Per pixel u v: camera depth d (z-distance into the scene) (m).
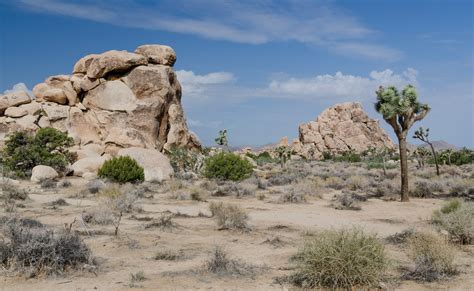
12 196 22.98
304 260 8.73
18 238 9.65
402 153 25.53
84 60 63.19
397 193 29.14
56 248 9.55
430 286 8.55
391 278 8.95
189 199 25.62
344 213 20.17
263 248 12.16
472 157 81.44
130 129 54.78
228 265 9.65
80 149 52.53
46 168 39.06
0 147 51.00
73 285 8.41
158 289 8.24
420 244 9.90
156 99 58.72
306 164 84.31
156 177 40.25
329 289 8.28
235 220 15.38
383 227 16.22
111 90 58.41
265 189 32.97
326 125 148.50
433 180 37.16
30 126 53.41
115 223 15.86
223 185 34.25
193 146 65.12
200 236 13.88
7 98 57.09
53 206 20.36
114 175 35.19
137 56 61.06
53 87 61.50
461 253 11.51
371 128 149.38
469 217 13.12
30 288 8.20
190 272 9.39
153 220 16.59
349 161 102.62
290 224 16.73
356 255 8.34
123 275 9.21
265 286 8.51
